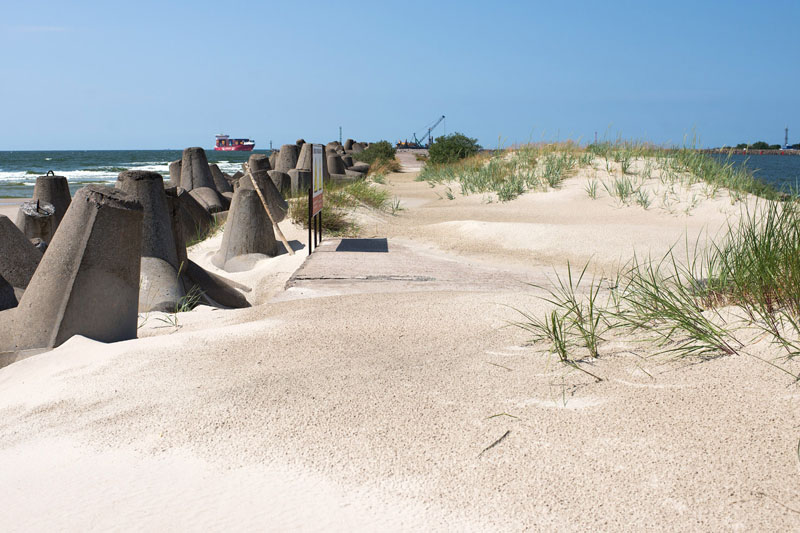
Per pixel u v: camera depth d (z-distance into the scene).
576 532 1.94
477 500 2.15
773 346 2.84
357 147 50.84
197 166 18.33
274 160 30.34
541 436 2.50
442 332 4.04
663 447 2.29
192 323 5.41
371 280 6.98
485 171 17.78
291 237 11.12
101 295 4.81
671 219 11.63
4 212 21.45
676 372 2.85
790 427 2.25
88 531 2.10
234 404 3.00
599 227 10.10
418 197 18.14
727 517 1.90
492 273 7.51
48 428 3.00
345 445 2.57
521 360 3.35
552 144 18.98
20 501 2.33
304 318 4.59
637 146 17.12
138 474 2.47
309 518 2.12
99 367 3.75
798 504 1.89
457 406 2.83
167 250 7.20
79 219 4.82
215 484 2.36
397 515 2.11
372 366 3.42
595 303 4.55
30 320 4.72
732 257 4.16
